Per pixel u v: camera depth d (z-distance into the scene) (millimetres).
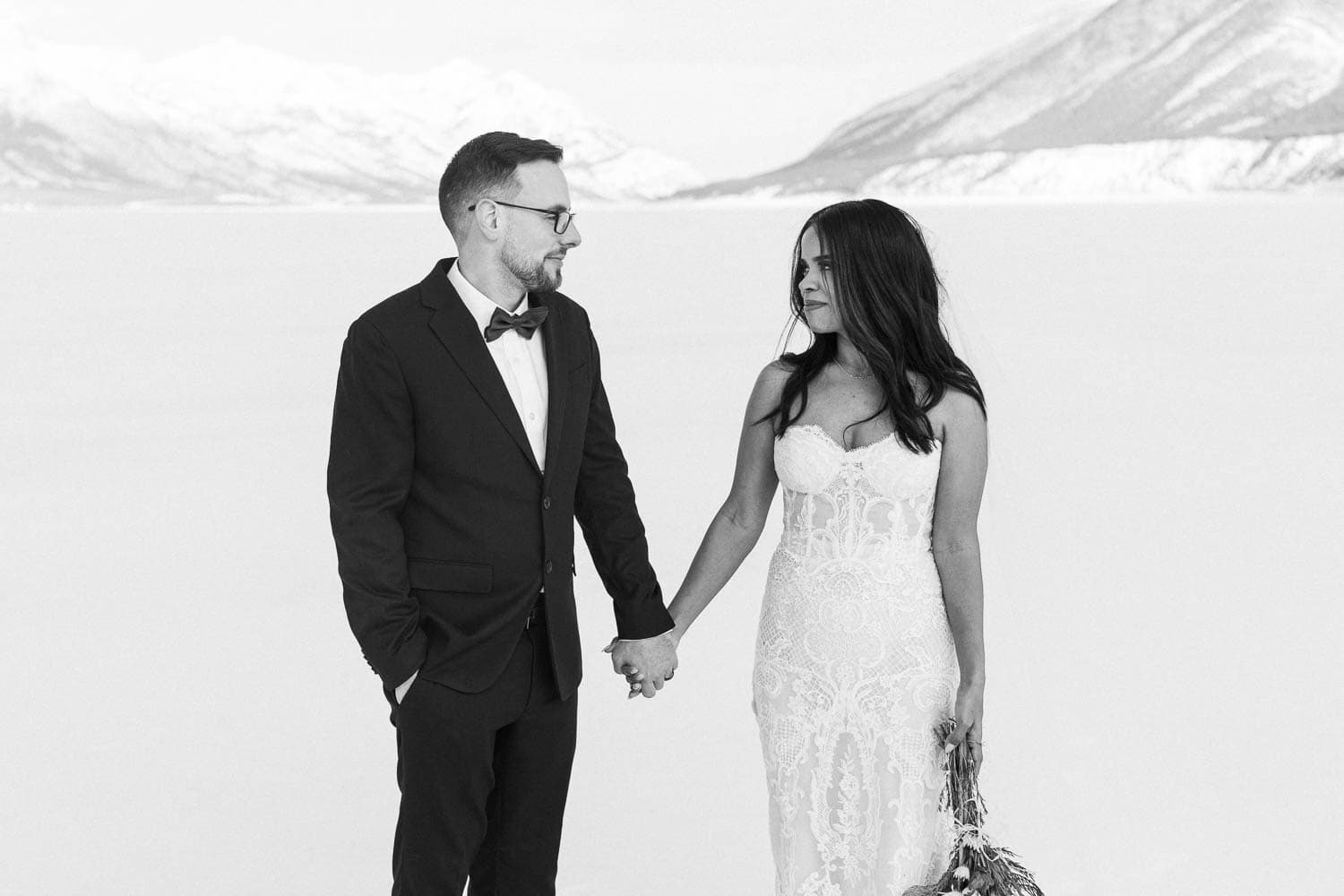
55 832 3881
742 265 31391
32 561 6980
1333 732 4418
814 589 3031
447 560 2812
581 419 2939
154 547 7238
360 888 3586
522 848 3025
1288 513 7383
